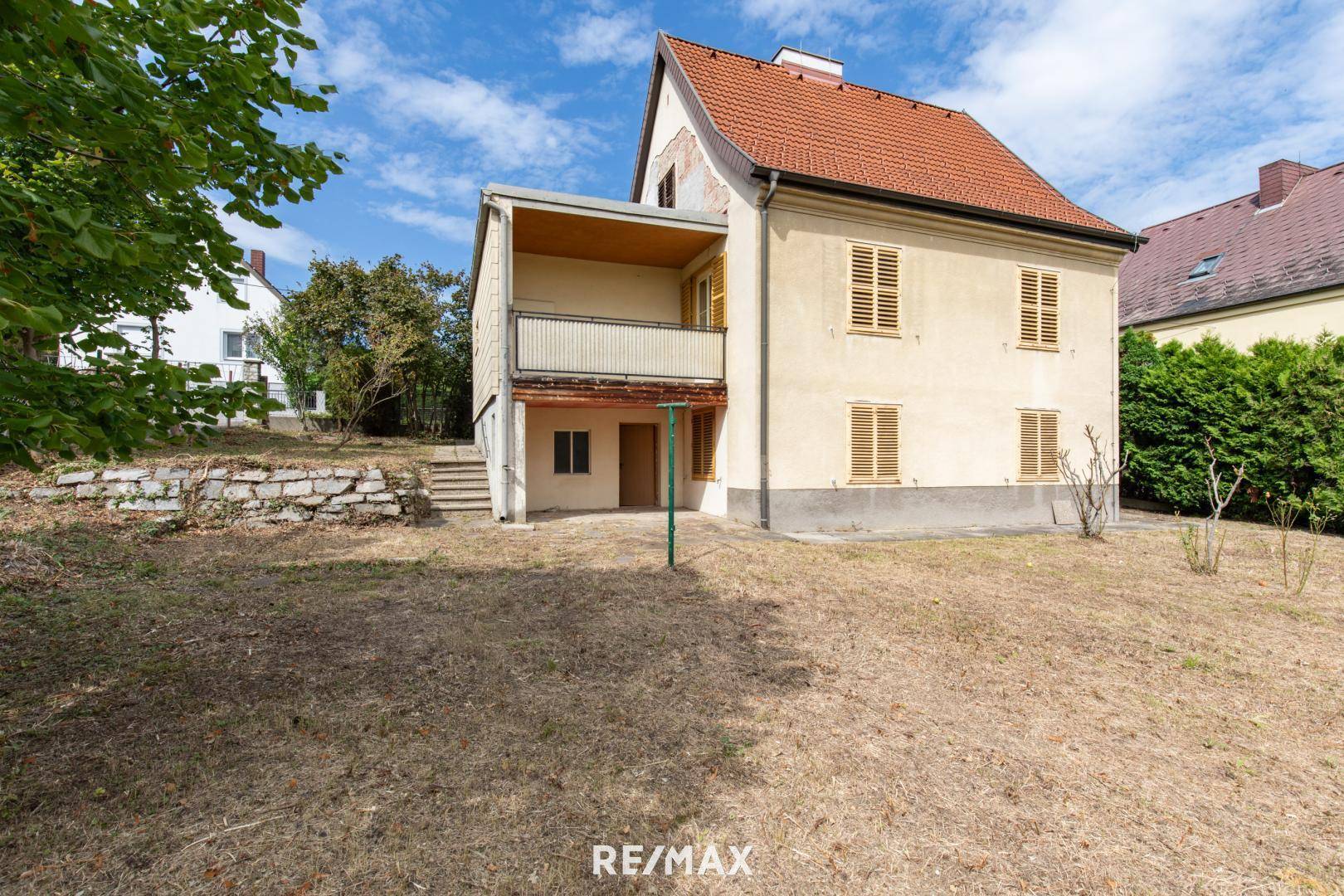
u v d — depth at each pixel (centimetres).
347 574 658
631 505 1487
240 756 297
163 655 417
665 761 305
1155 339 1680
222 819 251
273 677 387
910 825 262
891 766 307
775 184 1038
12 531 683
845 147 1248
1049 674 432
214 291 336
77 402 240
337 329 2242
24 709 334
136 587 577
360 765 293
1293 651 487
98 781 272
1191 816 274
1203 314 1706
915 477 1172
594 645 461
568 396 1093
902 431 1163
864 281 1136
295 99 316
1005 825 264
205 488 912
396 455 1438
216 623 485
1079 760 319
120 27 261
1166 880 233
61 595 539
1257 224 1802
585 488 1367
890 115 1444
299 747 307
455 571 687
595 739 324
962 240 1217
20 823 243
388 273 2331
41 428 210
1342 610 610
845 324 1120
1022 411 1263
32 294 242
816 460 1097
